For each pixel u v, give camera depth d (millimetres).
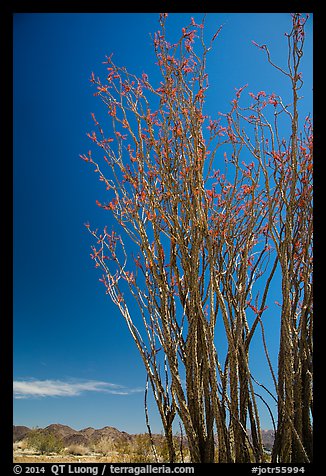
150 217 3092
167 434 2998
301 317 3086
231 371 2873
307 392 3029
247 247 3029
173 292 3160
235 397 2846
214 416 2818
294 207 3168
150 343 3094
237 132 3094
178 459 3051
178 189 3090
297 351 3031
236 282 3152
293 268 3066
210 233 3152
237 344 2896
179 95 3092
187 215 3121
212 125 3115
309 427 3006
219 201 3238
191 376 2945
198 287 2920
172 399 2994
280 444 2900
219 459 2809
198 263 2980
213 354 2854
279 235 3107
